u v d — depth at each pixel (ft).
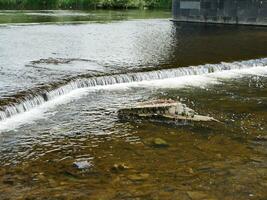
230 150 29.76
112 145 30.66
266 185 24.68
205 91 47.50
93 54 63.31
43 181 24.99
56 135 32.65
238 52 69.31
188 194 23.58
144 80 51.24
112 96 44.06
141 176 25.67
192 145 30.63
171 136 32.42
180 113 36.37
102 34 87.76
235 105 41.70
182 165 27.25
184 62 59.41
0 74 48.49
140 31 95.04
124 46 72.08
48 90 42.45
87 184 24.66
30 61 56.59
